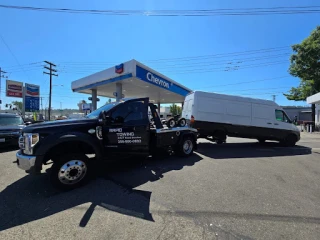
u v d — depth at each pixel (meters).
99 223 3.09
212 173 5.60
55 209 3.52
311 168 6.36
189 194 4.18
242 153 8.60
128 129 5.34
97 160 4.99
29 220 3.17
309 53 22.98
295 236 2.82
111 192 4.24
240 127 10.16
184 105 10.98
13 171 5.64
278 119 10.90
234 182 4.93
